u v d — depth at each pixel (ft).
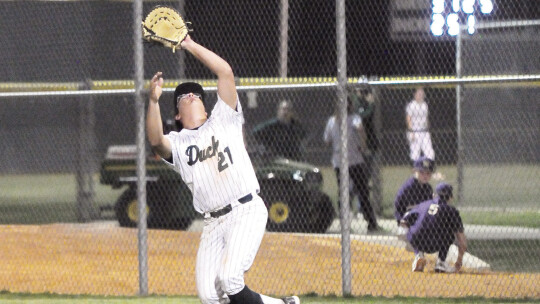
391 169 226.17
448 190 111.55
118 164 150.92
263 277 108.68
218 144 64.34
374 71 184.44
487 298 92.63
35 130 169.37
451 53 184.65
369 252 124.88
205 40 146.10
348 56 184.34
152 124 63.87
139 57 100.68
